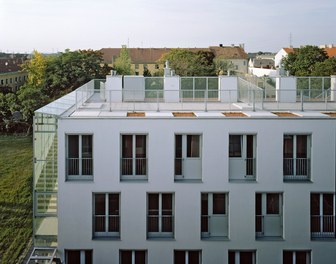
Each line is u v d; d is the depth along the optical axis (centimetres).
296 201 2328
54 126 2344
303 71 10156
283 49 13475
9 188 5234
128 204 2312
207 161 2316
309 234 2325
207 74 10619
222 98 3031
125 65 11738
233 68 12431
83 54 9888
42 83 9600
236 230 2323
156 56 14462
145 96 3089
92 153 2323
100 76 9919
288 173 2361
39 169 2367
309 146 2350
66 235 2309
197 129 2308
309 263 2353
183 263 2353
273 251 2334
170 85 3097
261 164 2322
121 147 2331
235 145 2352
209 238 2331
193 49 14238
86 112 2512
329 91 2989
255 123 2312
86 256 2339
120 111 2594
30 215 4434
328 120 2317
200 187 2314
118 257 2320
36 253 2344
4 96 8012
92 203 2314
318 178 2328
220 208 2358
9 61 13775
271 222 2356
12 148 6850
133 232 2317
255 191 2322
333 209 2353
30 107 7625
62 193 2303
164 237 2336
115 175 2308
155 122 2303
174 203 2325
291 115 2438
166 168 2312
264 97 2958
